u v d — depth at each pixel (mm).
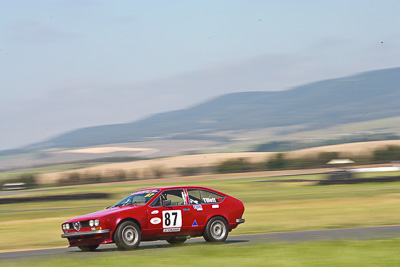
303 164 162500
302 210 48344
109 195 78812
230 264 17328
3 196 100562
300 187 88312
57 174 194375
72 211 55562
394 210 45281
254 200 63062
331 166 154500
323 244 22188
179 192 23453
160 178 150250
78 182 157125
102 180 157500
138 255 20125
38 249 26109
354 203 54281
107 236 21750
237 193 81125
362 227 32781
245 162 165625
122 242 21766
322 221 38031
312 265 16875
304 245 21953
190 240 27172
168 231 22734
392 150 167375
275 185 93438
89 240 21953
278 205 55438
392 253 19234
